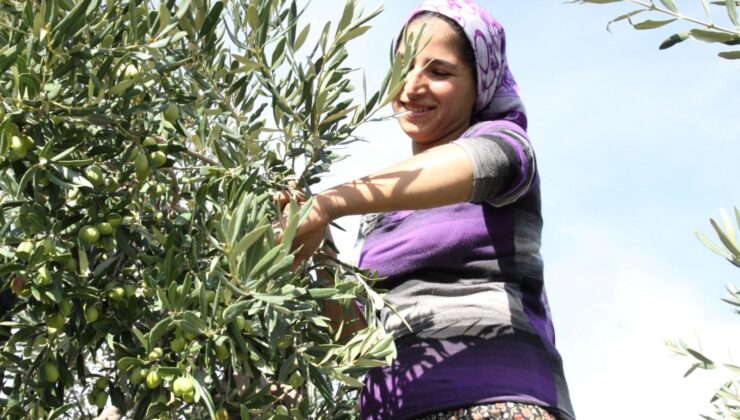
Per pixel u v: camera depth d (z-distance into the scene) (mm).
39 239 1591
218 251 1703
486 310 1835
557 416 1811
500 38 2072
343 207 1692
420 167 1698
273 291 1518
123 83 1572
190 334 1518
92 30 1568
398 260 1944
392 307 1782
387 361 1719
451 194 1704
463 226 1907
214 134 1879
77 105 1568
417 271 1922
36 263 1524
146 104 1663
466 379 1751
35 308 1680
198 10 1799
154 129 1792
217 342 1505
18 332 1726
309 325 1788
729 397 1784
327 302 2090
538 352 1824
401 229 1990
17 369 1931
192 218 1646
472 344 1793
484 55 2006
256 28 1824
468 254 1895
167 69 1651
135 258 1652
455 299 1865
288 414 1798
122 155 1712
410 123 2084
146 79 1642
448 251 1896
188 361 1552
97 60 1653
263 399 1718
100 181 1630
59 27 1470
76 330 1709
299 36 1831
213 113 1990
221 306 1559
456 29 2002
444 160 1709
